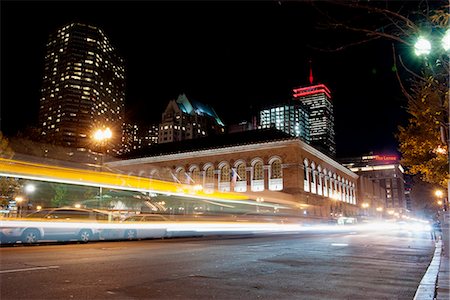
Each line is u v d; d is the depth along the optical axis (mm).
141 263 10406
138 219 23391
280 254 13914
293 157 60938
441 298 6605
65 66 187750
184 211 30922
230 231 33500
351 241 23250
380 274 9602
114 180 27656
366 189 104000
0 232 16688
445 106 8766
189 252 14055
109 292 6609
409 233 40219
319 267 10586
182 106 173125
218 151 67438
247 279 8344
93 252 13391
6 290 6512
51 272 8422
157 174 70750
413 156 15352
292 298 6641
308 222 51812
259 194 50281
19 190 34781
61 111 181625
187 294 6672
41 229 18062
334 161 77875
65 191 36375
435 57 6605
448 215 12914
